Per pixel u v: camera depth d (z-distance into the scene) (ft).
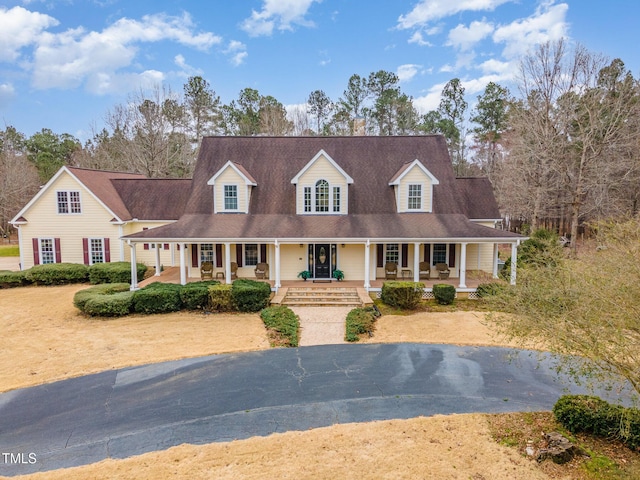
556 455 21.38
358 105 184.14
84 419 27.35
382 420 26.63
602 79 117.08
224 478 20.39
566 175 109.19
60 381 33.47
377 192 72.23
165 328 47.47
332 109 189.06
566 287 23.12
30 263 78.33
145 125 141.59
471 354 39.40
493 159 161.27
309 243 68.33
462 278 61.31
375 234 62.44
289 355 39.37
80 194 77.56
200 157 77.46
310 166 68.74
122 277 70.08
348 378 33.86
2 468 21.79
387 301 56.18
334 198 69.36
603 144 102.37
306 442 23.76
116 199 83.46
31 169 173.06
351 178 69.15
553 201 121.19
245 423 26.53
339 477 20.35
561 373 33.91
